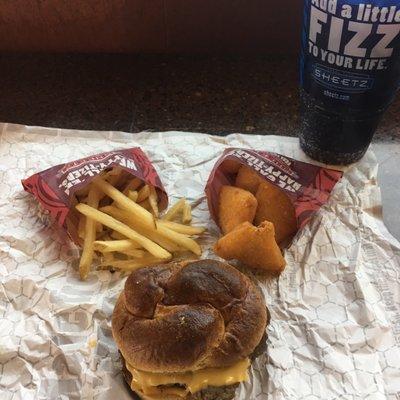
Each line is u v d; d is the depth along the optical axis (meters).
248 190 0.37
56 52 0.48
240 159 0.37
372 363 0.30
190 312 0.27
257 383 0.29
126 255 0.36
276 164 0.38
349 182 0.39
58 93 0.45
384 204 0.38
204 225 0.38
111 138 0.42
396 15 0.31
